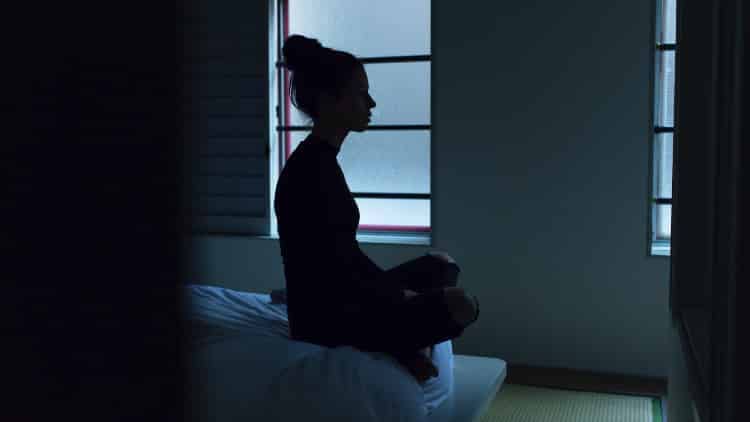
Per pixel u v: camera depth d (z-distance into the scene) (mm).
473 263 3521
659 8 3252
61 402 441
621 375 3295
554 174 3373
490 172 3473
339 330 1835
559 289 3391
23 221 427
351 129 1944
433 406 1903
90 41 419
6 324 436
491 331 3504
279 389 1622
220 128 3904
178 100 427
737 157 594
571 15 3305
